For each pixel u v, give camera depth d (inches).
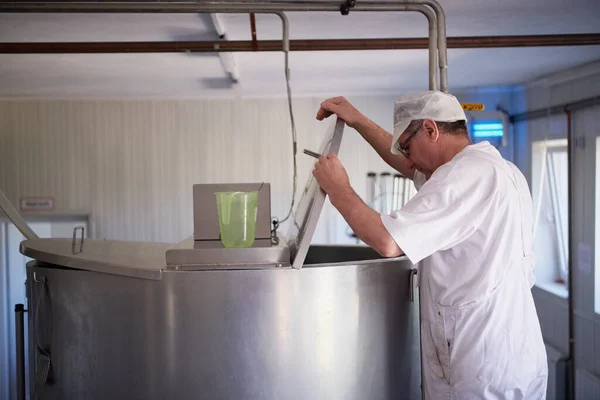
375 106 221.1
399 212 59.4
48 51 114.0
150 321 66.6
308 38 126.9
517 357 62.8
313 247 94.7
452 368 64.6
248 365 65.4
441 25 75.2
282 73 172.9
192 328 65.4
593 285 159.6
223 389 65.5
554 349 181.6
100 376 69.9
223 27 114.8
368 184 219.8
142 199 222.1
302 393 66.3
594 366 160.1
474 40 111.3
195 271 65.0
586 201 162.6
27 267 80.8
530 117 197.2
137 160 221.9
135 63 151.6
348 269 67.8
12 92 204.5
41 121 219.6
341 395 68.2
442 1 100.3
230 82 186.7
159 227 222.5
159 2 71.9
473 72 175.3
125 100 220.2
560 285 194.5
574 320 169.8
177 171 222.1
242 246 68.2
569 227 169.5
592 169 159.2
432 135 65.5
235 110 222.2
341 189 62.2
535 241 199.2
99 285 69.6
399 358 74.0
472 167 61.4
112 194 222.1
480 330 62.4
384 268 71.2
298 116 222.5
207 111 221.9
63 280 72.5
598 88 157.2
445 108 65.1
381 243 58.4
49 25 112.4
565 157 191.5
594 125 157.9
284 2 72.9
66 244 84.6
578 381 164.6
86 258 71.8
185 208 222.5
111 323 68.9
